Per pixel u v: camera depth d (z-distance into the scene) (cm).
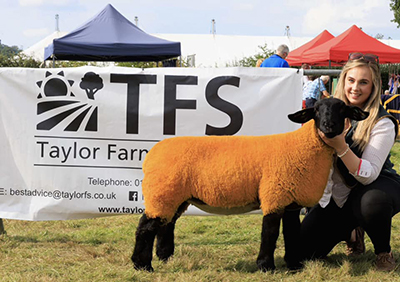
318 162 369
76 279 376
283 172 366
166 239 425
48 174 500
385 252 396
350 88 393
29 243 489
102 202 502
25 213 499
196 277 372
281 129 504
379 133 381
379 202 378
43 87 495
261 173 369
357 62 386
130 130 499
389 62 1420
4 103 495
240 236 528
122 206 503
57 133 498
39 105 495
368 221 384
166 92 498
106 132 500
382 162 379
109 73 495
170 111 499
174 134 501
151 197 375
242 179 369
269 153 371
